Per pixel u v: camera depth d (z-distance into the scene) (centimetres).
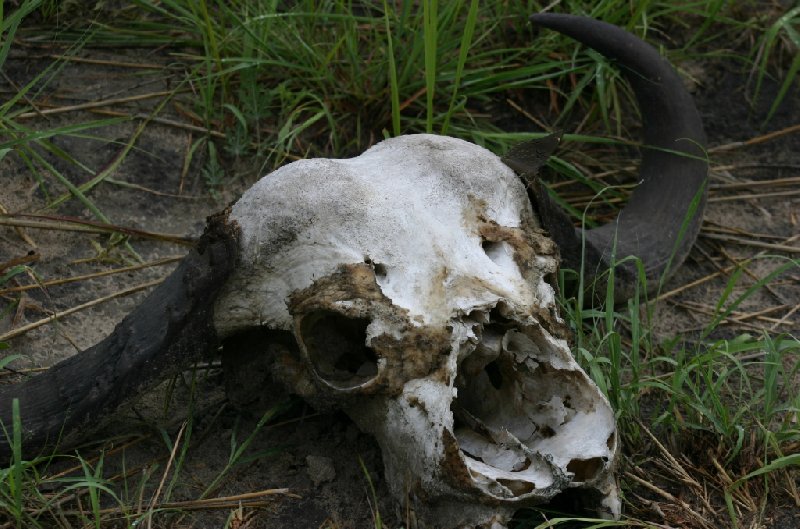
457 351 128
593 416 130
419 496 129
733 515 135
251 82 172
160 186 169
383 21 179
